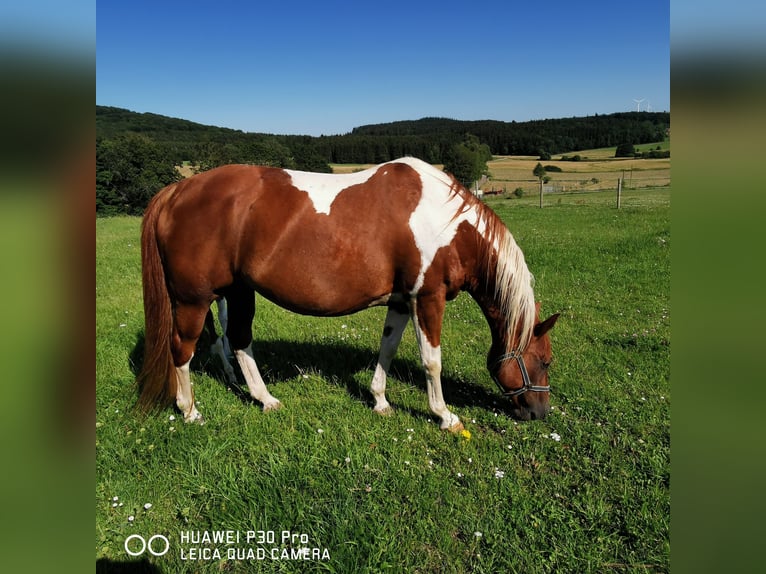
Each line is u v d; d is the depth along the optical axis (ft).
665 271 26.61
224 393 13.80
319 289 11.07
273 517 9.09
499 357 12.09
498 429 12.27
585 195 92.27
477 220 11.23
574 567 8.09
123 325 18.51
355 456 10.64
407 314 12.50
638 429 11.70
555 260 30.01
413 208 10.89
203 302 11.57
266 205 10.86
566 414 12.62
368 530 8.75
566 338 17.75
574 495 9.78
